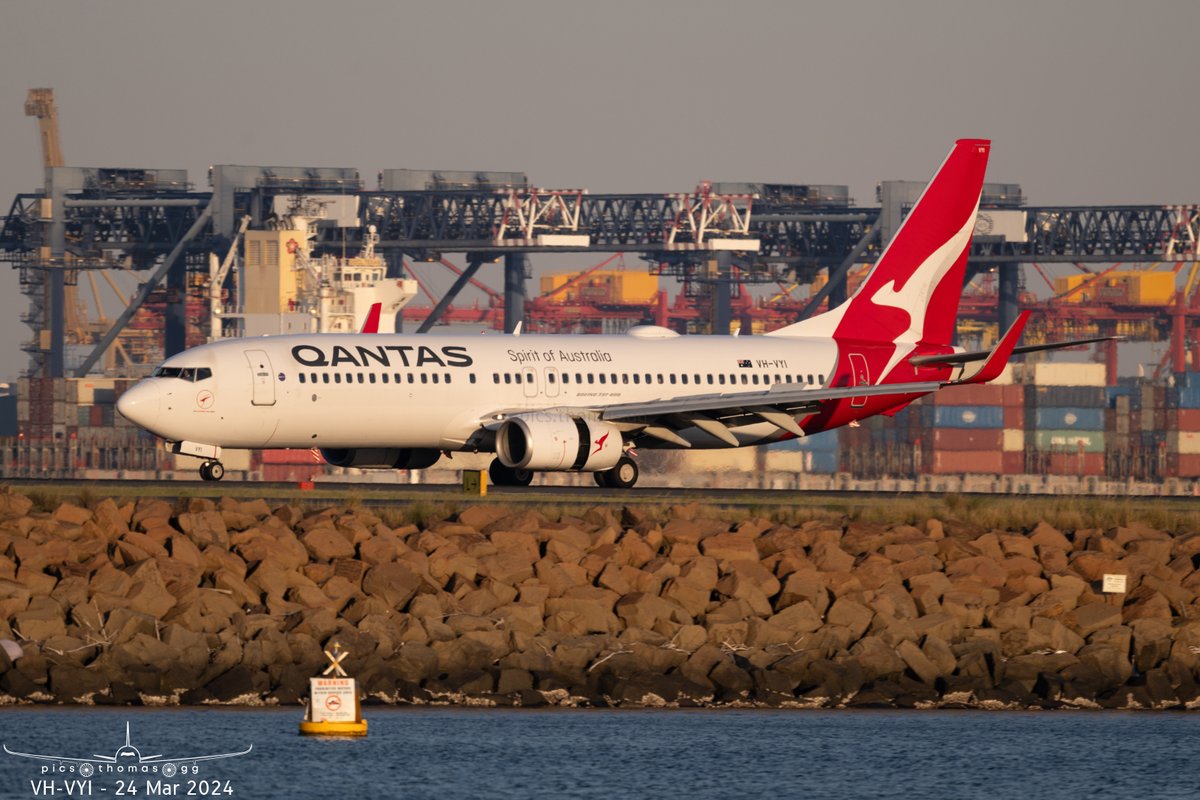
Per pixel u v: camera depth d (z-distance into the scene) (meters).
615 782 121.62
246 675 147.88
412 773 122.31
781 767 127.69
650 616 171.25
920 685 162.00
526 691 151.88
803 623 173.25
